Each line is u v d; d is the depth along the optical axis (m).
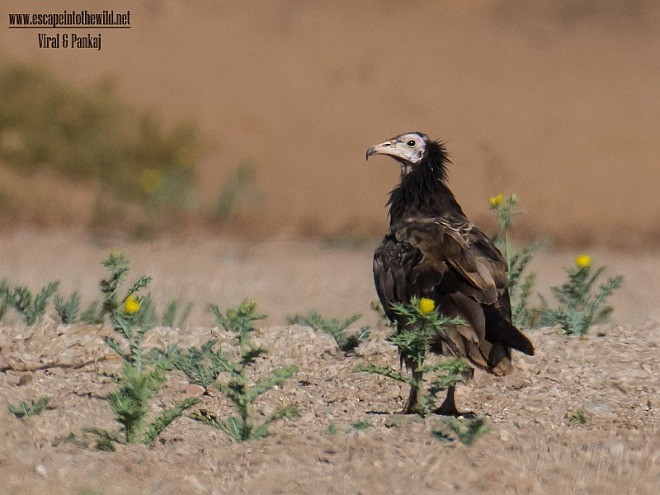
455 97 46.62
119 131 38.91
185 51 47.22
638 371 16.19
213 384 14.06
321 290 24.61
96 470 12.45
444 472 12.59
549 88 48.31
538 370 16.23
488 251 14.95
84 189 36.19
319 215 35.03
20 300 18.38
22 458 12.64
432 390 14.37
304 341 17.27
